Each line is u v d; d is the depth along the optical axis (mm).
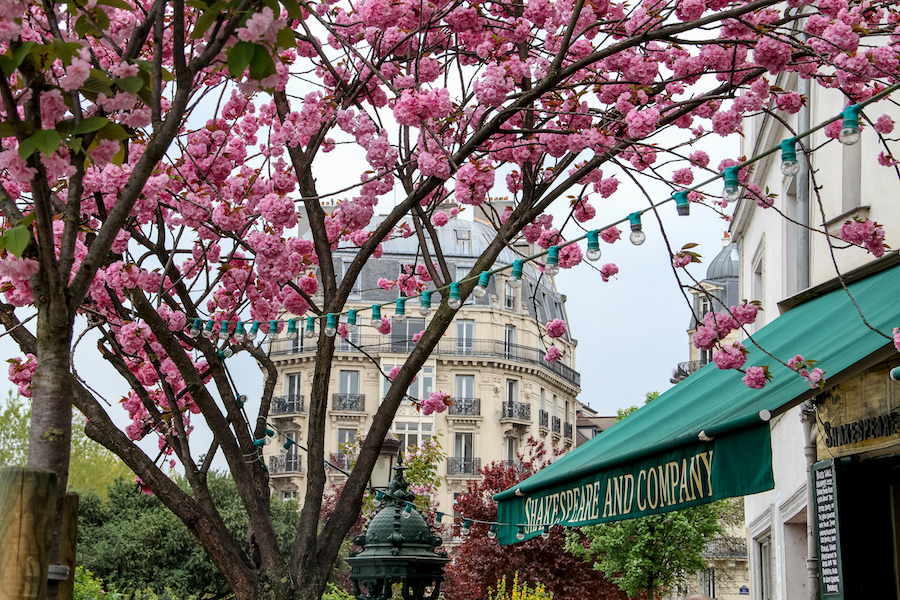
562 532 30703
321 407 6902
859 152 9102
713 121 6562
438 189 8094
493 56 7102
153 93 4109
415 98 5914
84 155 3840
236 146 7250
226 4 3766
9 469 3125
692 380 9773
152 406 7164
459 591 31719
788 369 6961
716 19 5738
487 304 54375
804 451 9500
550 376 58406
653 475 6395
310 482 6754
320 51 7273
